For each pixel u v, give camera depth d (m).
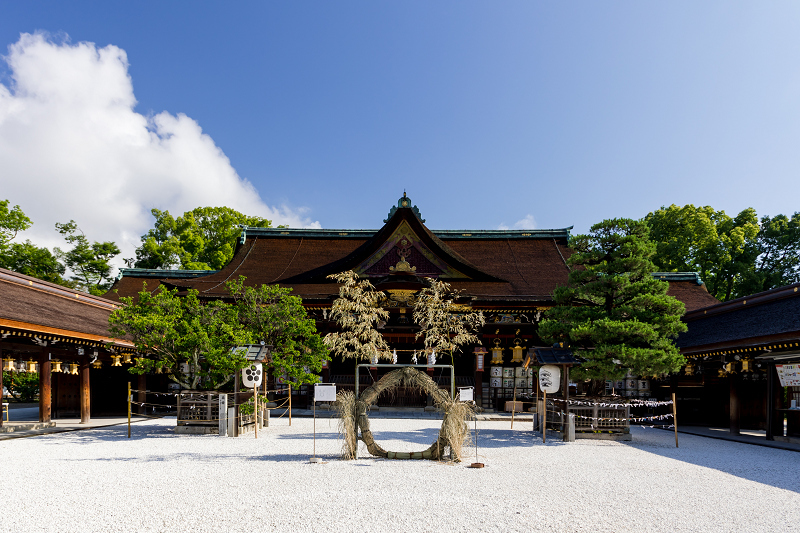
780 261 38.09
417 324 26.05
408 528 6.73
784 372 15.41
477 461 11.82
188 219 49.56
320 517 7.17
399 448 13.74
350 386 26.41
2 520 6.98
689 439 16.84
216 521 6.96
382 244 29.03
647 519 7.34
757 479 10.29
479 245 35.25
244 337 16.25
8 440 14.88
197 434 16.42
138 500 8.03
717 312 22.55
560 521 7.16
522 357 26.45
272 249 34.78
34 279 20.73
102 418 22.27
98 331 19.38
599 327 15.48
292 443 14.48
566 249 34.31
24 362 18.39
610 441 15.81
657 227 41.00
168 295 17.52
